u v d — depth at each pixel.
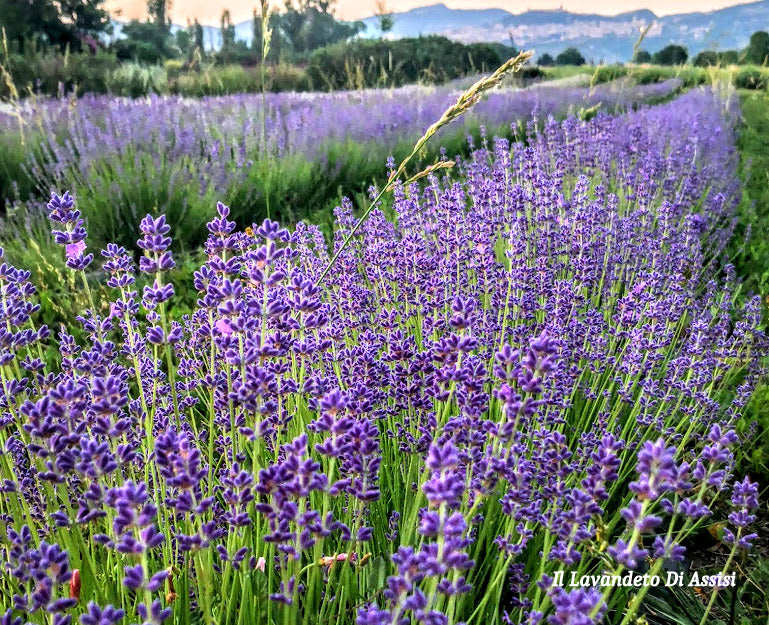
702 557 2.79
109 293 4.77
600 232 4.19
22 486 2.02
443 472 1.32
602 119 7.65
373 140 9.39
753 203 6.53
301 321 2.09
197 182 6.90
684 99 13.99
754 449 3.22
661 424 2.81
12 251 5.23
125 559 1.88
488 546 2.17
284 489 1.43
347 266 3.39
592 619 1.27
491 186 4.41
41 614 1.58
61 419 1.73
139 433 2.13
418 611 1.22
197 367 2.89
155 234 1.92
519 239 3.67
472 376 1.88
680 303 3.56
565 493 1.90
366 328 3.14
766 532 2.88
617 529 2.68
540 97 13.72
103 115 9.66
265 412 1.70
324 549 2.20
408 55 22.03
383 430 2.74
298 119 9.41
